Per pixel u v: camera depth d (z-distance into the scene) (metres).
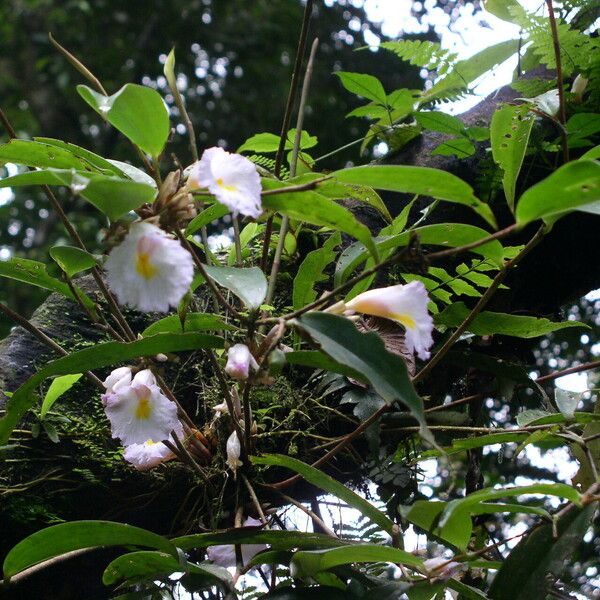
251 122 3.25
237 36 3.40
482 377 0.96
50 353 0.88
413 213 0.97
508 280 0.99
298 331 0.66
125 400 0.74
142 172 0.75
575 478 0.84
